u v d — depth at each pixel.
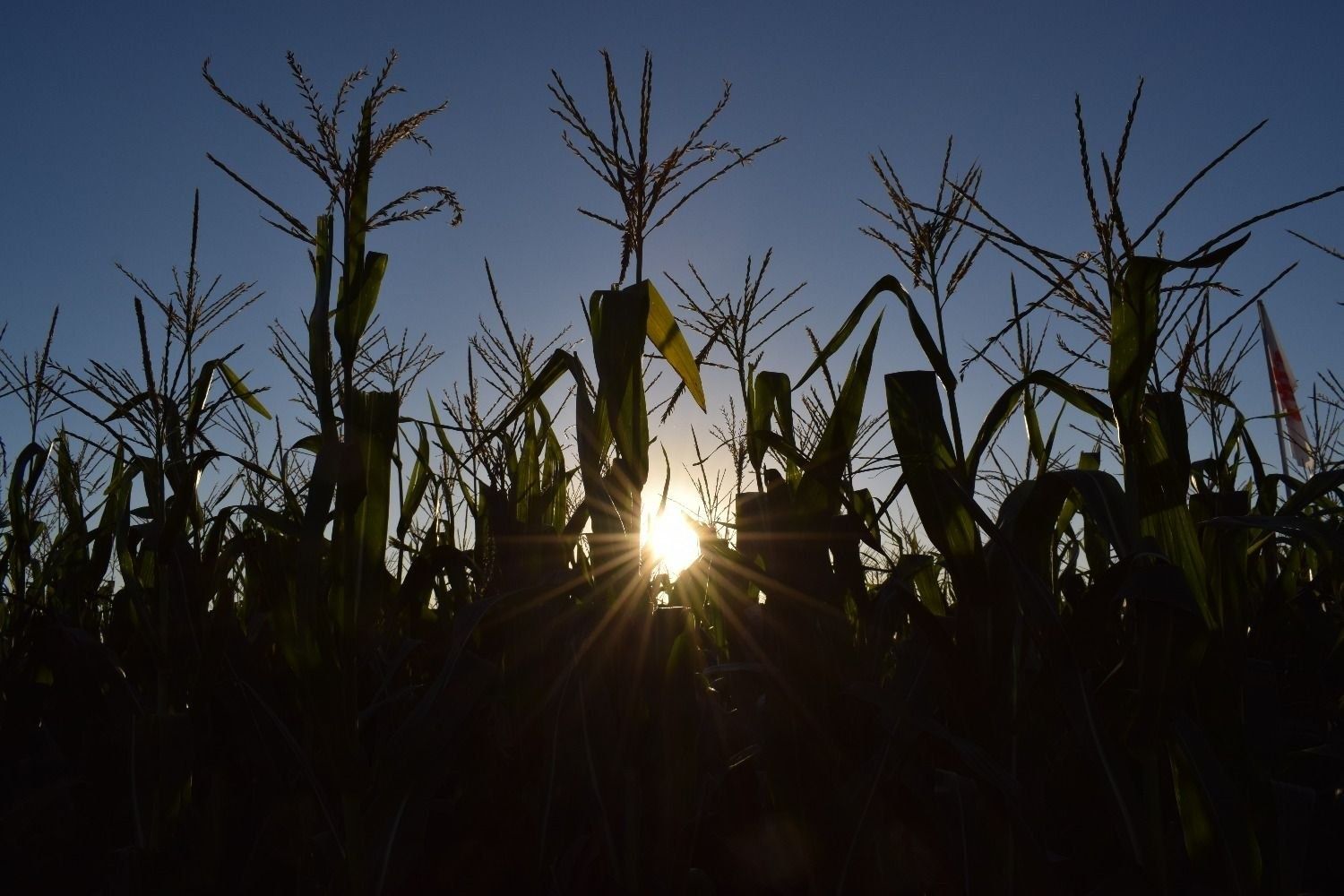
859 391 1.78
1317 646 2.43
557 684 1.75
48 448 2.75
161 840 1.94
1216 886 1.44
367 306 1.75
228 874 2.01
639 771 1.76
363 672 2.26
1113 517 1.45
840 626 1.70
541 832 1.72
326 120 1.67
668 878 1.69
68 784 2.16
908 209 1.84
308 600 1.49
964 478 1.68
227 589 1.99
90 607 2.78
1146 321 1.52
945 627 1.79
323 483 1.50
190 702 2.08
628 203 1.92
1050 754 1.77
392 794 1.55
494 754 1.91
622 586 1.76
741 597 1.92
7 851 2.08
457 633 1.62
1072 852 1.79
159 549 1.86
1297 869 1.41
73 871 2.12
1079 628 1.51
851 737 1.78
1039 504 1.57
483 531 2.34
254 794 2.08
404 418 2.09
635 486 1.74
